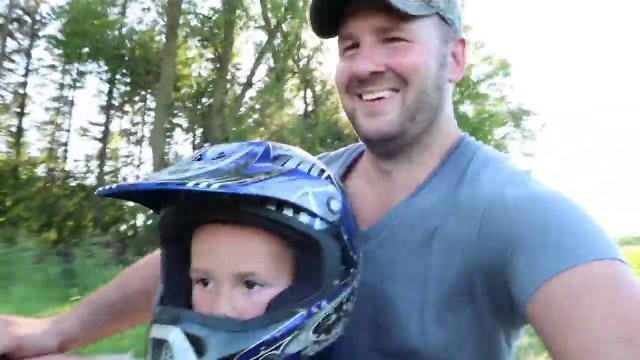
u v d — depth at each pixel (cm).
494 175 66
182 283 68
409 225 67
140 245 442
